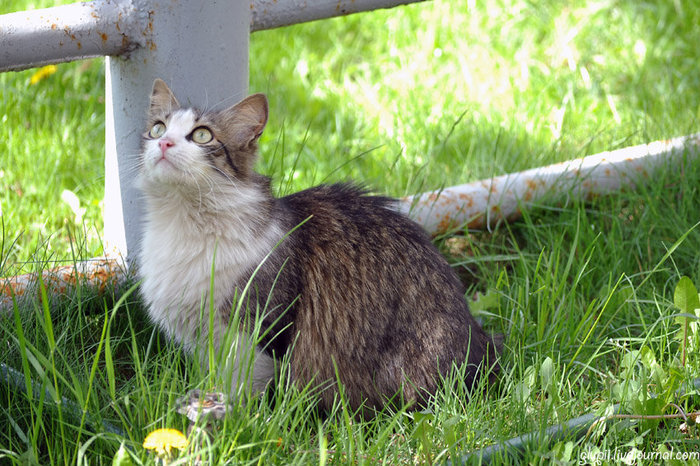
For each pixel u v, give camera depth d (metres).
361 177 6.59
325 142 7.19
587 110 7.51
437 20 8.79
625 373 4.19
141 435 3.59
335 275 4.29
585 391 4.28
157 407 3.60
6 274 4.59
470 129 7.18
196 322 4.20
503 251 5.95
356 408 4.33
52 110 6.94
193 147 4.11
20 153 6.19
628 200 6.29
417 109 7.30
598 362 4.66
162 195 4.23
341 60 8.71
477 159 6.76
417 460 3.75
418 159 6.75
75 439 3.65
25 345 3.68
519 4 9.11
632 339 4.52
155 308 4.29
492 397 4.25
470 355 4.36
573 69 8.04
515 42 8.68
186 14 4.56
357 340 4.26
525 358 4.62
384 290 4.31
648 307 5.05
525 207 6.06
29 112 6.82
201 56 4.67
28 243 5.28
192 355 4.27
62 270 4.73
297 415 3.74
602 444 3.77
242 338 4.06
